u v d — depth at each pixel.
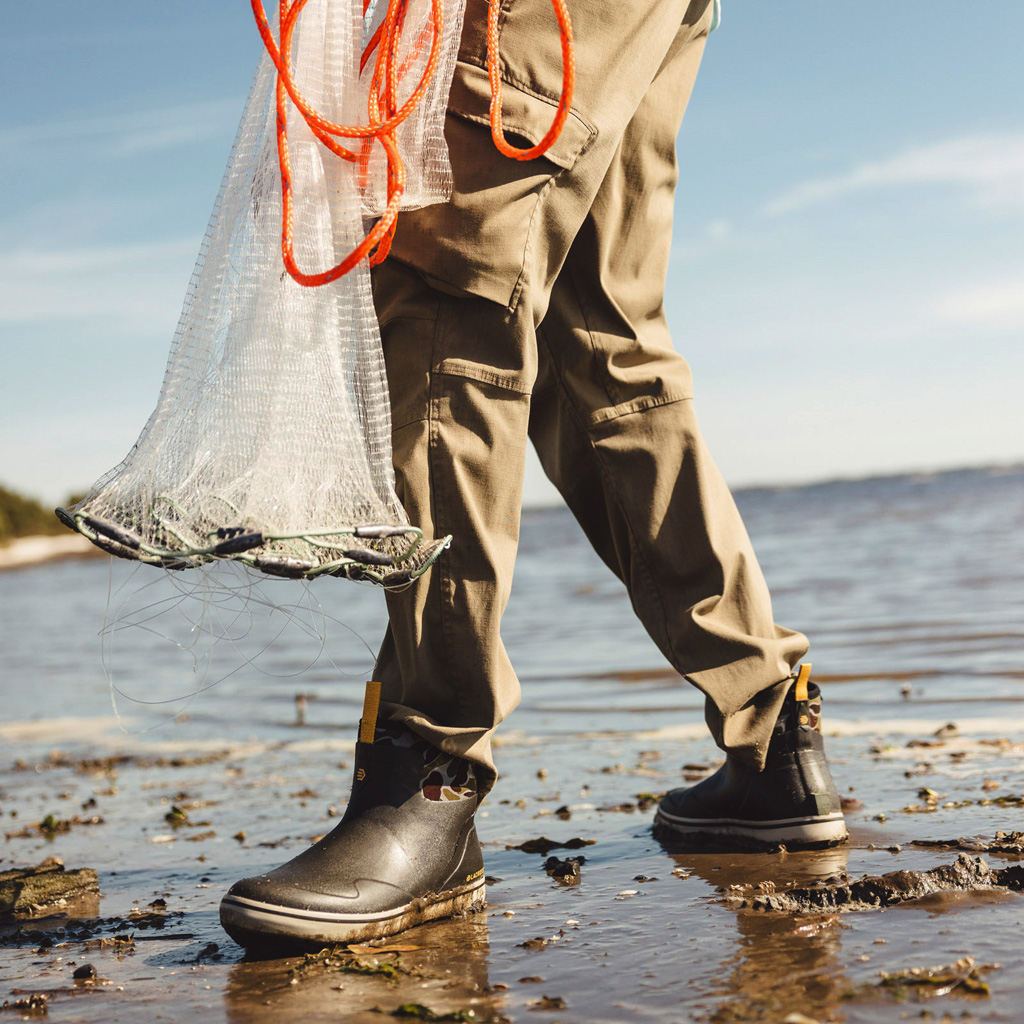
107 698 6.52
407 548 1.39
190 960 1.42
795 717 1.83
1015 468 69.75
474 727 1.50
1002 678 4.29
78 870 1.92
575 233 1.60
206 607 1.34
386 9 1.52
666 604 1.81
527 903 1.60
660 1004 1.10
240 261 1.41
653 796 2.47
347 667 7.27
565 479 1.86
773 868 1.69
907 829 1.90
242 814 2.71
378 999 1.18
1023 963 1.13
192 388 1.37
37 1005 1.25
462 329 1.52
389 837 1.48
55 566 45.41
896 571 11.28
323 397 1.37
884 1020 1.00
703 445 1.80
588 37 1.60
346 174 1.45
